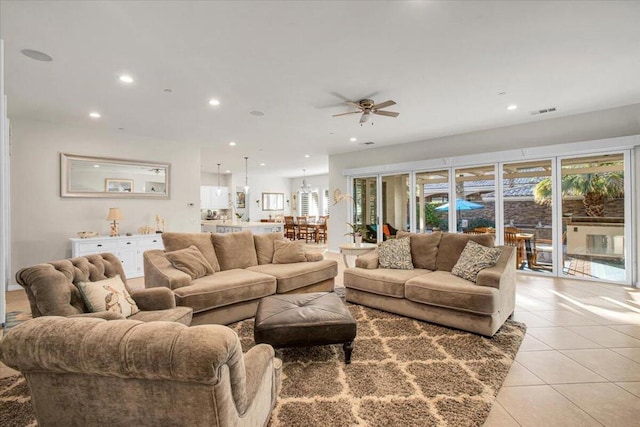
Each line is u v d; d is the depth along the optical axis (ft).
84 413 3.34
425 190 21.85
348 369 7.34
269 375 5.04
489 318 8.99
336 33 8.33
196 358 2.84
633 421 5.57
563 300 12.77
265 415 4.81
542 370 7.33
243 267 12.85
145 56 9.44
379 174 24.23
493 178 18.97
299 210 45.55
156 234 18.43
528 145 17.30
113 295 7.04
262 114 15.24
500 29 8.23
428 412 5.79
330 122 16.79
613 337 9.13
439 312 9.89
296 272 11.96
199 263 10.94
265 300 8.93
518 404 6.07
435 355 8.01
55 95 12.47
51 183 16.24
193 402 3.11
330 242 27.30
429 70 10.62
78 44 8.72
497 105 14.35
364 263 12.47
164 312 7.49
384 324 10.11
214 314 9.75
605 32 8.43
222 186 40.37
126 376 3.03
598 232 15.89
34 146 15.78
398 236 13.75
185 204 21.40
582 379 6.94
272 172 40.11
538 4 7.23
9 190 14.98
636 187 14.74
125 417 3.26
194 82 11.37
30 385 3.38
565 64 10.28
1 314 8.36
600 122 15.25
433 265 12.21
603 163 15.71
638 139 14.11
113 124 16.81
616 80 11.64
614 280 15.51
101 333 3.05
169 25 7.88
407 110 14.98
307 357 7.97
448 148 20.34
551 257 17.20
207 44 8.80
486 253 10.51
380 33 8.35
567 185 16.67
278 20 7.72
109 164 18.16
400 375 7.07
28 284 6.33
